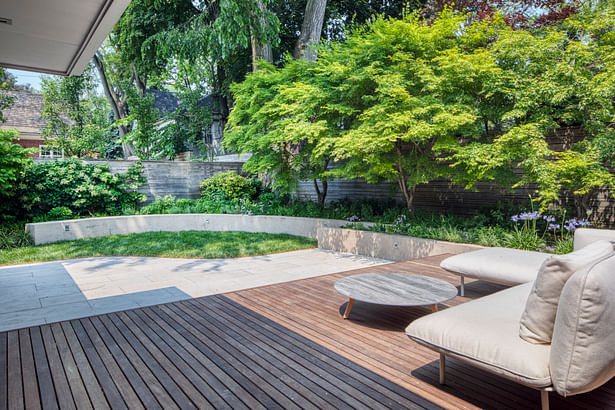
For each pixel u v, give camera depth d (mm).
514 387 2146
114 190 9883
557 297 1696
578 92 5340
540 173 5293
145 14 14297
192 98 16578
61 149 15617
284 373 2311
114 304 4492
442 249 6199
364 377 2262
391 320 3248
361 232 7598
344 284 3438
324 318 3299
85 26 3832
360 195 10086
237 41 11195
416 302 2896
